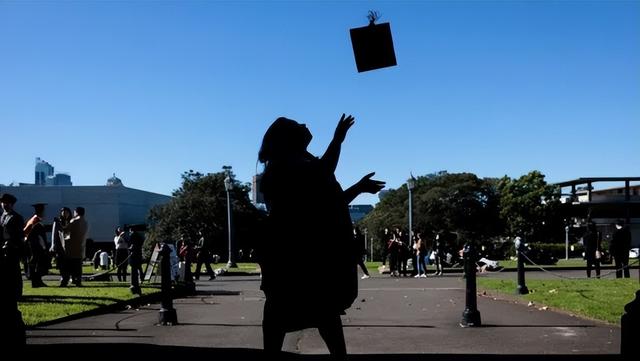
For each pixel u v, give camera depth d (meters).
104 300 12.60
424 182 92.50
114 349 7.30
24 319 9.63
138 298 13.58
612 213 85.69
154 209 73.50
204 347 7.49
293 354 7.00
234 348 7.42
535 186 87.06
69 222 17.20
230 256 36.72
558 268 31.66
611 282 18.47
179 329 9.23
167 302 9.88
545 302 12.63
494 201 88.44
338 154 4.24
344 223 4.21
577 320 10.12
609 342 7.76
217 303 14.02
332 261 4.13
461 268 33.41
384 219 85.62
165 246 10.01
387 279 24.66
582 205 85.12
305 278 4.11
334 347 4.28
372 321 10.25
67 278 16.83
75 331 8.95
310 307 4.12
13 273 6.07
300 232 4.13
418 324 9.80
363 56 5.00
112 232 88.56
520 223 85.88
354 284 4.23
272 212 4.26
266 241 4.23
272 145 4.38
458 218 84.94
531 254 36.38
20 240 13.00
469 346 7.53
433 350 7.24
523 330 8.95
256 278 27.83
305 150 4.48
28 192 87.69
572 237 79.38
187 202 70.75
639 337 4.34
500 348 7.35
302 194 4.16
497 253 68.50
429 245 58.75
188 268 17.75
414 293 16.88
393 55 4.98
